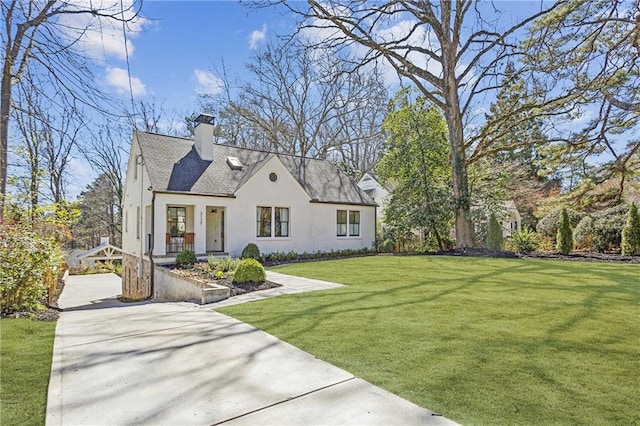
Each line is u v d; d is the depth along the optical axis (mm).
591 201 15164
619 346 4254
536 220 25688
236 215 15430
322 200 18266
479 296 7117
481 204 18203
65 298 14164
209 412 2939
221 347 4586
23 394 3266
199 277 10453
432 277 9633
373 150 31828
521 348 4223
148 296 13734
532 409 2848
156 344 4746
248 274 9477
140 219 15398
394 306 6434
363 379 3512
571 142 14484
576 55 10844
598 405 2895
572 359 3877
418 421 2725
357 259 15367
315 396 3193
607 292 7266
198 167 15734
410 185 18406
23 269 6871
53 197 18594
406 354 4137
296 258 16641
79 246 35969
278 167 16828
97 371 3814
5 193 8836
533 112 15164
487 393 3137
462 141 16688
